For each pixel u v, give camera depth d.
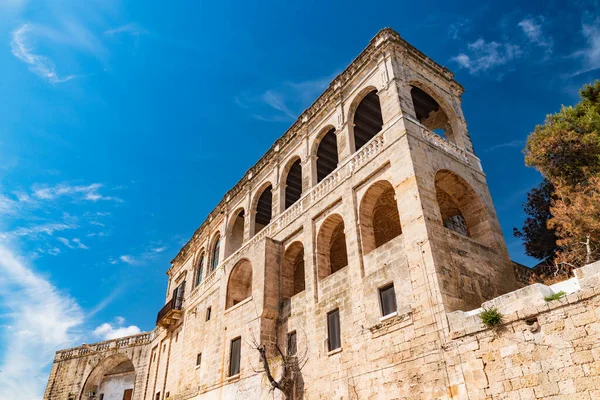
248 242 31.94
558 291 13.77
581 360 12.23
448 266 17.91
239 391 24.97
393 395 16.98
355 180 23.44
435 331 16.31
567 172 21.78
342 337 20.48
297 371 22.20
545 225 26.20
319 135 29.17
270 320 25.67
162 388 40.03
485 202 22.75
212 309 33.59
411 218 19.17
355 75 27.22
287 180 33.81
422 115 28.45
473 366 14.72
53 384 51.31
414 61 26.38
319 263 24.28
